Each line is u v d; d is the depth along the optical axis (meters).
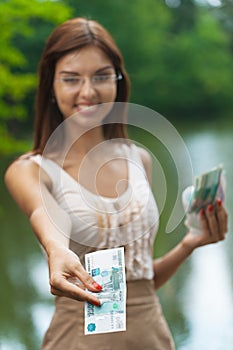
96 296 2.44
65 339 2.91
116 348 2.87
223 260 7.91
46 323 6.24
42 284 7.43
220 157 15.09
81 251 2.92
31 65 19.28
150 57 33.19
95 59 2.92
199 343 5.64
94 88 2.92
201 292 6.88
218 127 25.86
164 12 34.12
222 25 37.84
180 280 7.31
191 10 36.69
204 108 34.88
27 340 5.84
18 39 19.08
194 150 16.77
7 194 12.43
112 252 2.51
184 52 34.44
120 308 2.42
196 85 34.62
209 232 3.19
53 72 3.01
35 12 8.66
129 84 3.16
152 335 2.95
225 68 35.50
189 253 3.24
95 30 2.97
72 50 2.92
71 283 2.44
